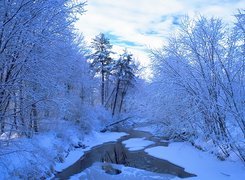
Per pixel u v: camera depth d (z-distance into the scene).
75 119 23.58
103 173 13.89
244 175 11.80
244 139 12.59
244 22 13.20
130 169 14.61
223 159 14.23
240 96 12.90
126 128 34.19
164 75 19.22
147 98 23.05
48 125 17.77
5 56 9.67
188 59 17.08
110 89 48.84
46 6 10.05
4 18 9.22
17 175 10.16
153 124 25.92
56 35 11.52
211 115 14.74
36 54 10.45
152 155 17.64
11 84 9.80
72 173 13.59
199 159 15.24
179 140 21.53
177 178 12.75
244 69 13.52
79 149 19.25
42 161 12.15
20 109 10.61
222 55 14.73
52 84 11.62
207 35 15.42
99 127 30.81
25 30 9.51
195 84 16.39
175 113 19.53
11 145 10.02
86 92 29.16
